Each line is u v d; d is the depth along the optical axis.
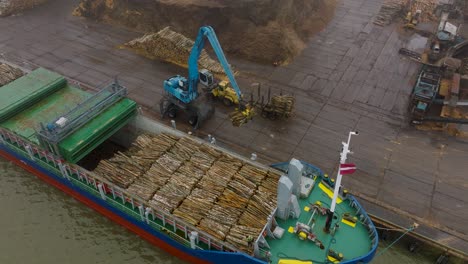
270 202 19.86
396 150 27.36
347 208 20.27
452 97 30.02
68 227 22.97
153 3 41.16
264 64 36.59
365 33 41.81
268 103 29.64
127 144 28.44
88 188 22.36
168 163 22.58
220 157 22.95
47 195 24.78
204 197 20.50
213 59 37.09
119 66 35.72
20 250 21.81
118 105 24.97
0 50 37.47
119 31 41.66
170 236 20.16
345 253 18.27
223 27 38.81
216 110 30.75
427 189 24.36
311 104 31.59
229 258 18.25
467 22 42.53
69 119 22.72
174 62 36.41
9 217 23.44
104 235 22.61
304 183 21.19
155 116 30.05
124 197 21.25
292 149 27.27
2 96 25.58
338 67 36.25
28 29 41.53
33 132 24.03
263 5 37.91
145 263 21.41
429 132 29.11
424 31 42.09
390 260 21.67
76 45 38.81
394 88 33.59
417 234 21.42
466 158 26.84
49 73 28.12
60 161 22.17
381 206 23.12
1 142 25.20
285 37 37.81
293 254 18.11
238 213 19.69
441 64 33.91
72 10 45.75
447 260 20.88
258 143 27.73
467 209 23.11
